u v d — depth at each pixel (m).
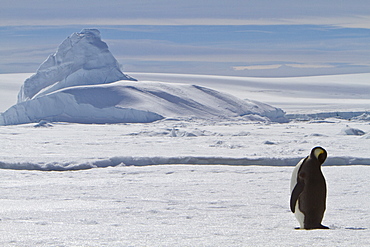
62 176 39.97
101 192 29.06
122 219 18.05
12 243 11.41
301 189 16.09
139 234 13.34
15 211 20.12
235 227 16.00
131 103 189.75
